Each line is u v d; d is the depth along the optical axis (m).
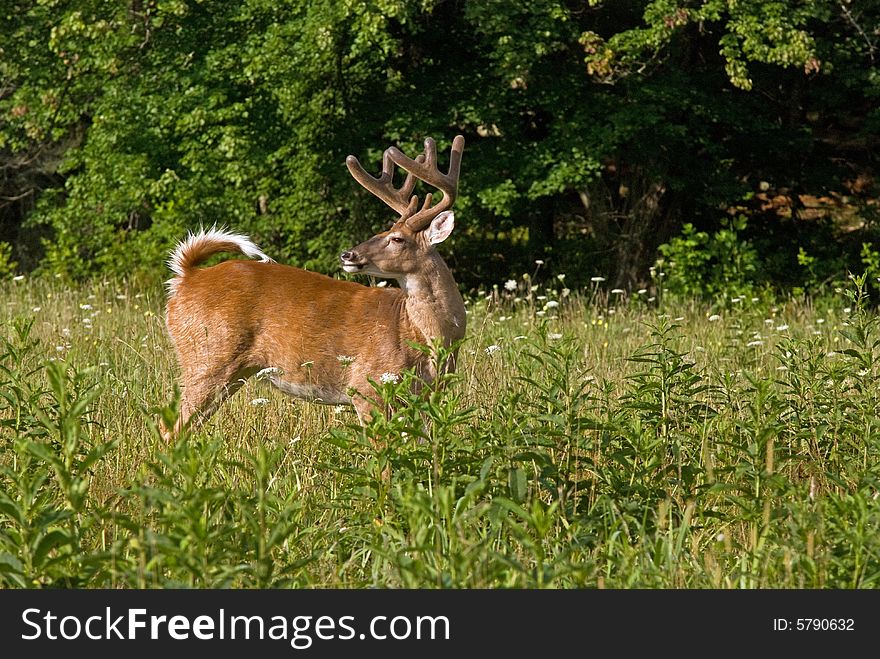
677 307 26.23
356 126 30.41
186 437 7.12
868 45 30.06
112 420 11.62
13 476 7.29
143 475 7.20
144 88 30.36
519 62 27.67
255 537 7.52
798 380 11.24
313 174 30.52
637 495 9.04
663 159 31.12
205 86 29.56
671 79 29.88
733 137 32.47
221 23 29.98
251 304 12.67
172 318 12.98
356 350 12.42
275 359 12.70
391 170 13.27
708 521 9.13
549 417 9.21
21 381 9.91
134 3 30.67
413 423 8.68
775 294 30.75
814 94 31.83
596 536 8.30
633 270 32.34
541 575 6.88
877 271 30.52
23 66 31.91
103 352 15.84
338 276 30.19
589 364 15.35
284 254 32.12
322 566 8.05
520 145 30.39
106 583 7.61
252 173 29.86
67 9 30.00
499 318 21.62
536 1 27.56
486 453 9.10
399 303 12.55
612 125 29.89
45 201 35.12
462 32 31.30
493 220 34.25
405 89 31.09
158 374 14.07
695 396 12.42
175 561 6.73
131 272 31.36
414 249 12.38
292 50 28.09
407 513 7.47
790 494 8.91
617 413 10.41
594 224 33.56
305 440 11.44
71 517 7.55
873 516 8.12
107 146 31.14
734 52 27.55
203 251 13.04
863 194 34.16
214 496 7.25
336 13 26.97
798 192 34.00
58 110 31.94
